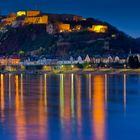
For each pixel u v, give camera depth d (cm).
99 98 13875
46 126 8069
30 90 17575
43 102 12575
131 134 7338
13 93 16038
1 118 9112
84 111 10356
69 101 12900
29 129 7750
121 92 16262
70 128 7875
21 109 10750
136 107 11200
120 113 9962
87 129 7775
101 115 9631
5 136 7162
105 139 6969
